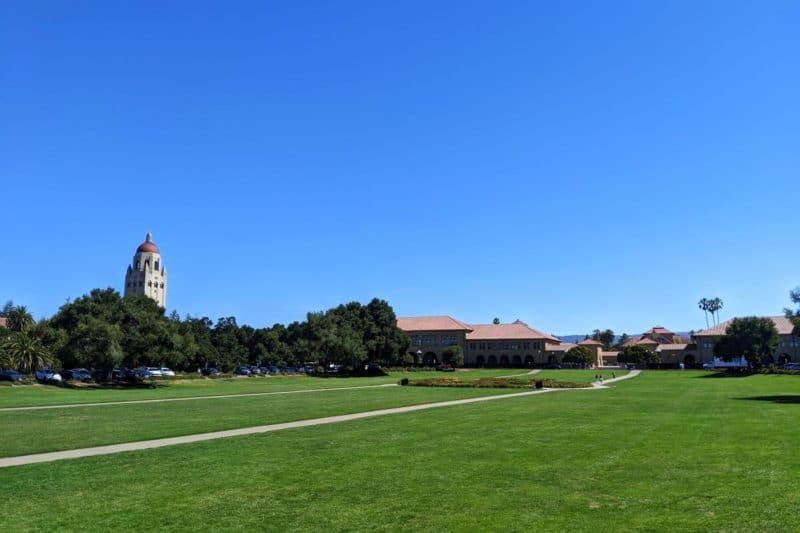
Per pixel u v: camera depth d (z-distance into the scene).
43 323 92.00
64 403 44.31
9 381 70.56
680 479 15.35
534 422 28.67
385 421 30.19
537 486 14.85
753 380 81.56
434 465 17.62
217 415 34.16
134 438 24.27
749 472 16.03
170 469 17.42
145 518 12.41
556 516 12.30
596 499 13.56
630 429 25.50
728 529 11.29
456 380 73.75
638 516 12.19
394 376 119.81
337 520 12.22
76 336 76.00
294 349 132.88
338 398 49.19
